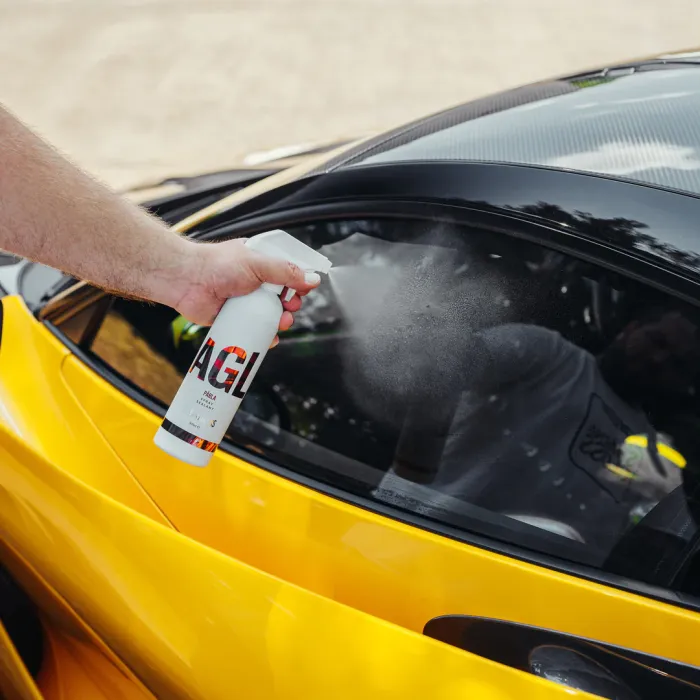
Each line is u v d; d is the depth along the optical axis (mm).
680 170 1289
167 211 2367
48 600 1646
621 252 1235
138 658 1448
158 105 5656
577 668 1206
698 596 1190
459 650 1205
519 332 1312
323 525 1422
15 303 1955
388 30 7023
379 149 1575
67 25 7156
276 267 1258
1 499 1619
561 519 1281
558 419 1290
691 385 1190
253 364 1275
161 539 1394
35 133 1296
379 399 1427
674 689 1169
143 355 1667
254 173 2590
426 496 1371
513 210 1325
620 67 1789
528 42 6777
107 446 1659
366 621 1251
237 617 1312
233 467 1519
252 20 7258
